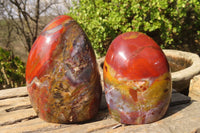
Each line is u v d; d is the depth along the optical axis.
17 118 0.37
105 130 0.34
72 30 0.33
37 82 0.33
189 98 0.41
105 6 0.77
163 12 0.77
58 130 0.34
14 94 0.44
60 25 0.33
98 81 0.36
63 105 0.34
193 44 0.97
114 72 0.33
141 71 0.32
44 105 0.34
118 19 0.72
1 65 0.97
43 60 0.33
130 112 0.33
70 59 0.33
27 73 0.34
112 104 0.34
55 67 0.32
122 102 0.33
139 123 0.34
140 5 0.73
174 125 0.34
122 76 0.32
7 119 0.37
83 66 0.33
